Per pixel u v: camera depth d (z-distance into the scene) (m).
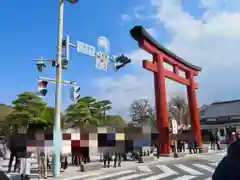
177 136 24.84
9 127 36.59
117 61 17.05
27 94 35.50
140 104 64.00
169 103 60.16
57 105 12.66
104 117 41.72
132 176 12.05
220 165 2.28
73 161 16.08
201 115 59.69
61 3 13.57
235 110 54.25
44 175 11.58
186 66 28.12
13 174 12.40
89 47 14.63
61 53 13.26
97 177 11.85
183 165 16.08
